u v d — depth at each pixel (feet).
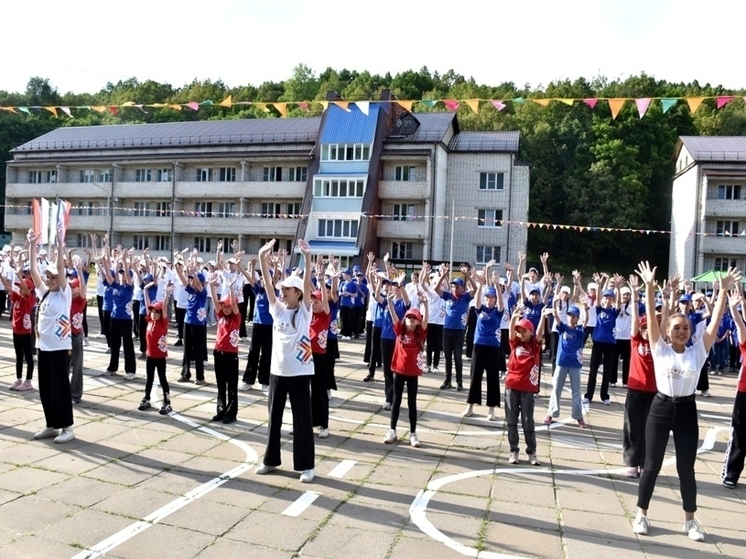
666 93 180.14
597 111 185.98
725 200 126.11
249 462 23.93
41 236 45.70
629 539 18.40
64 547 16.40
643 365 24.20
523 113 186.19
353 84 215.72
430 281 45.09
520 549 17.43
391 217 133.08
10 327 57.36
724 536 18.90
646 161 174.40
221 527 18.04
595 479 23.90
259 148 141.28
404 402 35.78
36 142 165.68
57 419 25.21
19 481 20.94
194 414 30.83
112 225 153.69
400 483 22.40
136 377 38.81
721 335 52.01
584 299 38.01
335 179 132.26
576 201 164.55
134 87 193.16
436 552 17.01
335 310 35.27
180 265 37.76
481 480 23.18
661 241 173.58
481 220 132.67
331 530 18.15
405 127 136.36
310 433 22.24
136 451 24.72
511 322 25.89
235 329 29.37
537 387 25.70
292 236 139.54
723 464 27.25
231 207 148.25
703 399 41.78
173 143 149.48
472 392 32.89
